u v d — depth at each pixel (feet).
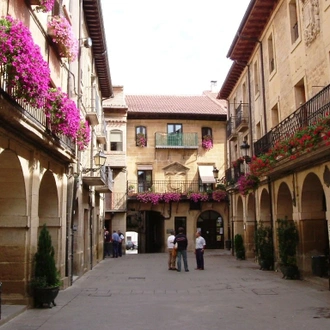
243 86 81.10
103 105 107.04
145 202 109.09
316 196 48.67
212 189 112.47
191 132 115.03
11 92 25.20
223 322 27.86
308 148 38.68
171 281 49.70
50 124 34.32
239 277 52.31
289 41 53.52
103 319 29.09
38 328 26.40
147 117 112.88
